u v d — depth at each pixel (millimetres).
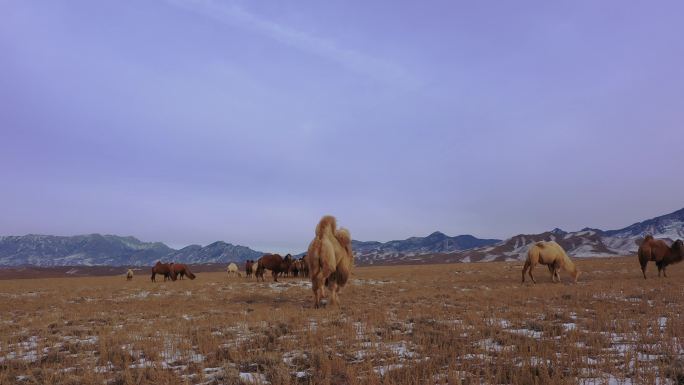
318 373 6055
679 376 5379
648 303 12227
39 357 7578
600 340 7414
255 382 5758
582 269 32156
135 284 30891
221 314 12352
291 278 31516
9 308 16328
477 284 21312
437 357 6625
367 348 7477
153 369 6395
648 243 21312
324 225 13203
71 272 151625
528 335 8289
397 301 14938
